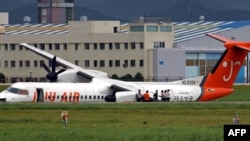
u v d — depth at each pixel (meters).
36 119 199.12
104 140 157.62
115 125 188.25
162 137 160.75
